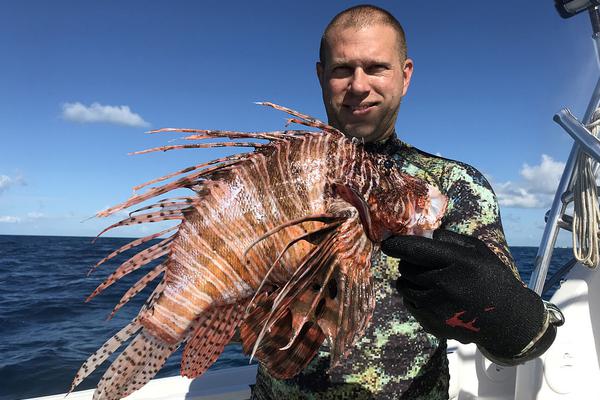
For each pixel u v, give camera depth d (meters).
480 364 1.12
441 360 0.68
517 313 0.46
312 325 0.58
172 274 0.53
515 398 0.95
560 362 0.89
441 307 0.47
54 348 2.23
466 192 0.65
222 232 0.53
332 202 0.54
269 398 0.70
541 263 0.96
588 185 0.89
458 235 0.51
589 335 0.92
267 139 0.57
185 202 0.54
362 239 0.54
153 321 0.52
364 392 0.63
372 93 0.71
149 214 0.52
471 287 0.46
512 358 0.49
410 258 0.47
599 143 0.83
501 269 0.47
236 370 1.15
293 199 0.54
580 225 0.89
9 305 3.38
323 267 0.52
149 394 1.02
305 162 0.55
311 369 0.65
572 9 0.89
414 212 0.59
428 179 0.69
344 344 0.52
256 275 0.53
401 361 0.64
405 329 0.65
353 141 0.61
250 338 0.56
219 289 0.53
